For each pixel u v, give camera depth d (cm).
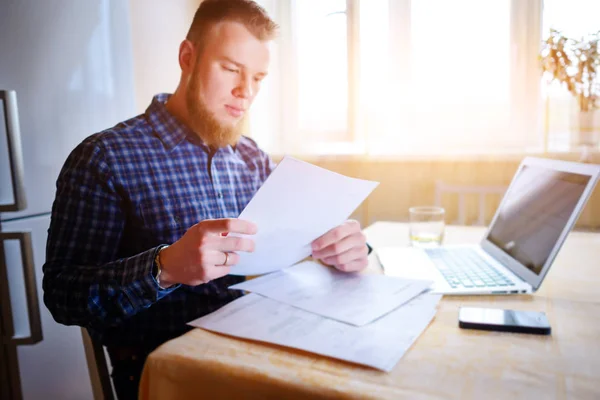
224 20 85
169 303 81
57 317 68
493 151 194
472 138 198
